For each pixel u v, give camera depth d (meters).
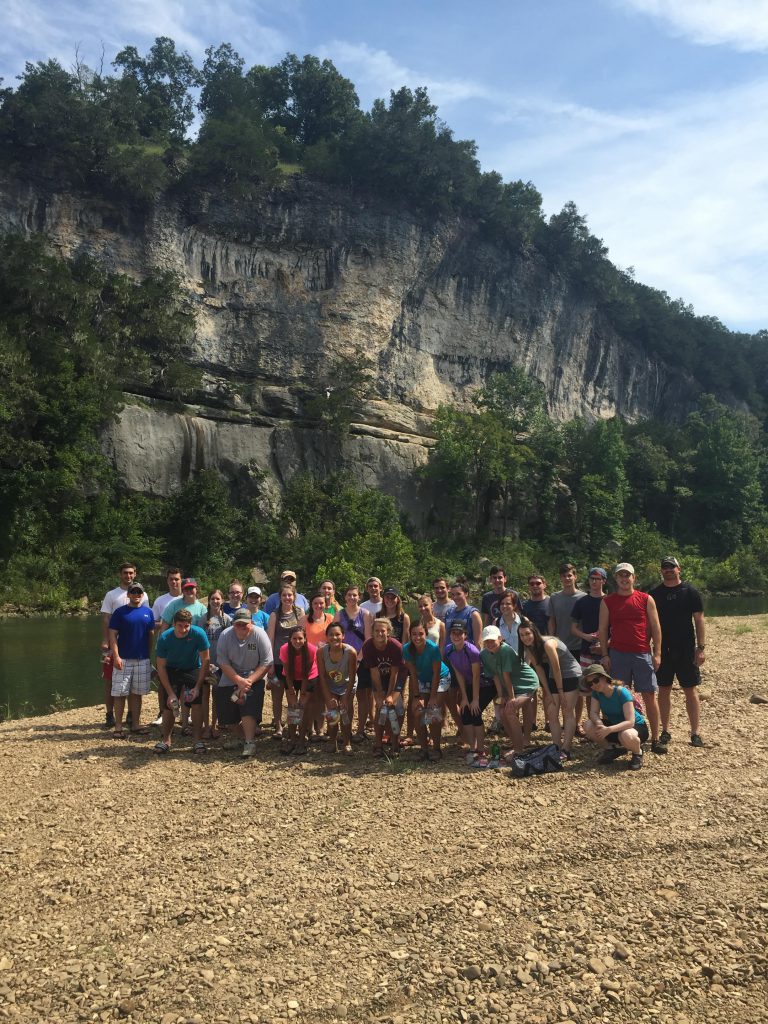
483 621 9.53
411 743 9.20
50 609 41.00
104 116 58.88
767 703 10.65
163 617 10.10
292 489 58.62
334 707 8.71
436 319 73.62
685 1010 3.86
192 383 56.09
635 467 80.56
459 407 75.19
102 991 4.05
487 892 5.04
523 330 80.81
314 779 7.73
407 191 70.44
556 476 74.50
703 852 5.54
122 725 9.91
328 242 66.75
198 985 4.09
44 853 5.96
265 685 9.12
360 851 5.75
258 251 64.19
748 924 4.57
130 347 55.44
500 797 6.89
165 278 57.34
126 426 52.78
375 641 8.63
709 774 7.26
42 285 50.72
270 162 65.31
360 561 51.72
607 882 5.13
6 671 19.42
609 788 6.99
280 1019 3.81
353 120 86.31
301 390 63.97
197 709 9.32
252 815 6.65
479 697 8.43
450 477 65.75
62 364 49.22
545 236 83.75
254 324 63.31
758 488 83.50
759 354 123.00
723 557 79.31
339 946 4.45
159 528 52.53
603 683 7.72
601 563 68.62
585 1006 3.89
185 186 61.62
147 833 6.29
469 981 4.11
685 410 106.56
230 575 52.03
